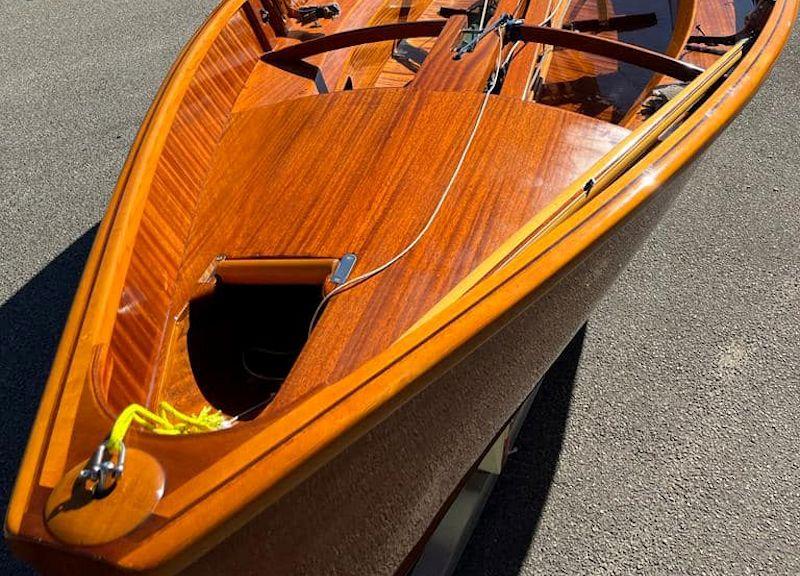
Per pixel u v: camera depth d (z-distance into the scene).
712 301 2.52
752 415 2.17
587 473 2.05
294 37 2.75
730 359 2.33
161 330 1.66
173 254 1.78
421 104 2.03
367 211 1.78
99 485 1.01
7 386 2.40
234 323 1.86
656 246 2.74
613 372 2.31
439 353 1.17
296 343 1.85
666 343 2.39
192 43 2.26
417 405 1.23
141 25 4.45
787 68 3.63
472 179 1.80
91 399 1.21
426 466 1.45
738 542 1.87
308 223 1.79
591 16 3.26
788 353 2.34
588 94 2.76
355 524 1.33
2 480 2.13
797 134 3.24
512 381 1.63
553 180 1.78
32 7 4.76
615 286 2.58
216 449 1.06
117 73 4.02
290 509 1.10
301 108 2.12
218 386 1.71
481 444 1.71
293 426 1.06
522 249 1.46
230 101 2.29
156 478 1.02
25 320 2.65
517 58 2.33
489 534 1.93
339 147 1.97
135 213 1.68
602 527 1.93
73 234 3.04
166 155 1.90
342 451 1.09
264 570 1.18
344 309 1.56
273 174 1.94
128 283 1.58
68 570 1.00
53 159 3.45
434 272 1.61
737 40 2.50
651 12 3.18
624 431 2.14
